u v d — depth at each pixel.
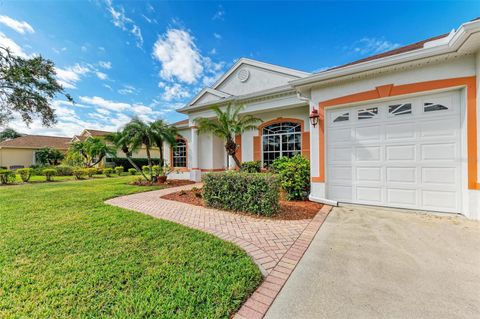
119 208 6.19
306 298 2.26
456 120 4.96
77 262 2.99
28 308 2.09
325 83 6.36
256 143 11.63
